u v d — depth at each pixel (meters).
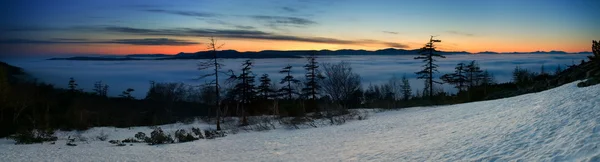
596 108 11.66
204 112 55.53
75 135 34.16
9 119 39.94
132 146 23.89
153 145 24.28
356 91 51.75
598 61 25.78
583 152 7.90
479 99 38.03
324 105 41.19
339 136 20.53
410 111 33.62
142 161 16.45
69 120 40.03
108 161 16.83
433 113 25.84
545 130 10.81
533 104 16.92
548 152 8.65
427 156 11.25
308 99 51.78
